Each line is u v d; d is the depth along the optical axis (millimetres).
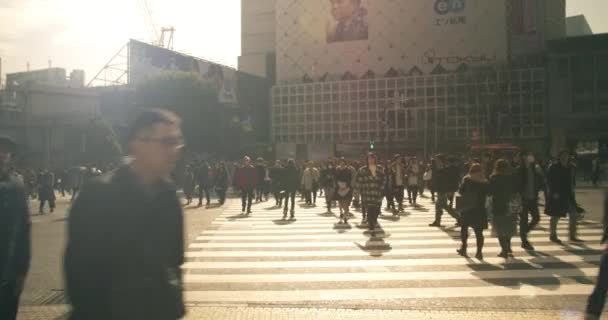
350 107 84625
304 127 87875
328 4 88688
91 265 2172
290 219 16453
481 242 9430
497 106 60000
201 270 8633
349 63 87625
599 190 29156
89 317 2176
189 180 24656
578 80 67875
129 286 2230
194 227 14453
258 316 5992
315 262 9242
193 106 48938
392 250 10383
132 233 2258
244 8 108250
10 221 3822
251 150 63219
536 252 10023
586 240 11461
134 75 62375
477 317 5891
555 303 6477
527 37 79125
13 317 3928
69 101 71938
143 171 2438
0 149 3875
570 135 67312
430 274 8188
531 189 10500
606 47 66250
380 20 86000
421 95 79500
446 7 83000
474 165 9594
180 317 2449
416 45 84375
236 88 80188
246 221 15945
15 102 66500
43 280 8000
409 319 5836
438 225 14172
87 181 2324
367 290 7203
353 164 20953
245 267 8859
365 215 15000
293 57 91062
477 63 81375
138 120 2465
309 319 5859
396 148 77938
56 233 13836
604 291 5094
